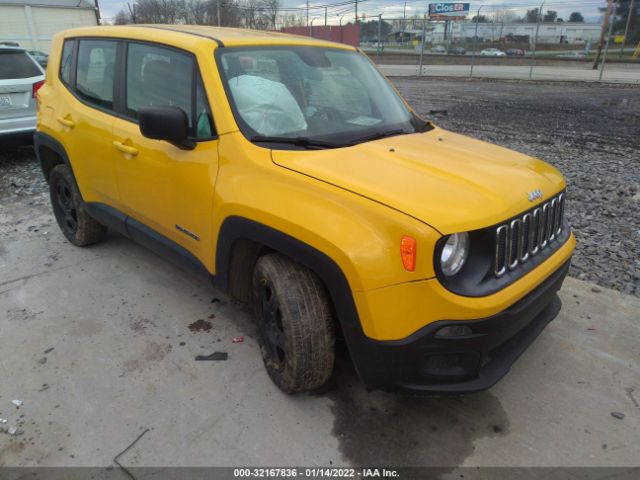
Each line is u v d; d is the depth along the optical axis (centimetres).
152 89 329
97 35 390
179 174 302
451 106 1348
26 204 589
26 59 734
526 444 252
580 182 656
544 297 256
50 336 334
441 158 272
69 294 386
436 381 230
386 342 221
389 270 214
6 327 343
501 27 3916
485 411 273
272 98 297
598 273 414
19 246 471
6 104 704
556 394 286
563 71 2780
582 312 361
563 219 295
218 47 302
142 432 257
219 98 283
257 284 277
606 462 242
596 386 292
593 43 3719
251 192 259
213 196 279
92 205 409
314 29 3600
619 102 1461
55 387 288
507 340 255
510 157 297
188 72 302
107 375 298
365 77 359
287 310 250
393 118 337
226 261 283
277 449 248
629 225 514
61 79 432
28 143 743
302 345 251
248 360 312
